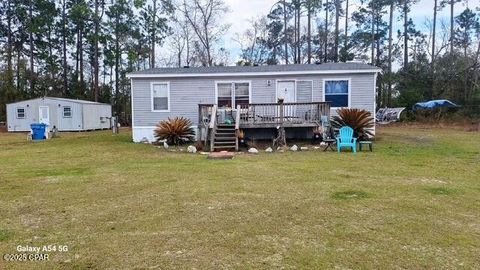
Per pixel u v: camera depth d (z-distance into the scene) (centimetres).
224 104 1517
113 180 711
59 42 3538
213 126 1242
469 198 548
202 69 1606
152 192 602
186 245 370
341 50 3469
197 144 1317
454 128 2255
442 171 781
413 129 2223
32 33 3266
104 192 607
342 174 748
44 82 3431
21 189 635
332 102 1480
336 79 1470
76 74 3609
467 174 746
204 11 3397
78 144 1505
